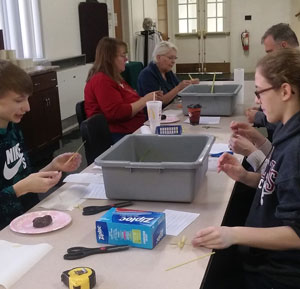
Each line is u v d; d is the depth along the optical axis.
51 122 4.77
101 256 1.20
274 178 1.33
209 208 1.51
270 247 1.21
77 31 6.25
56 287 1.07
